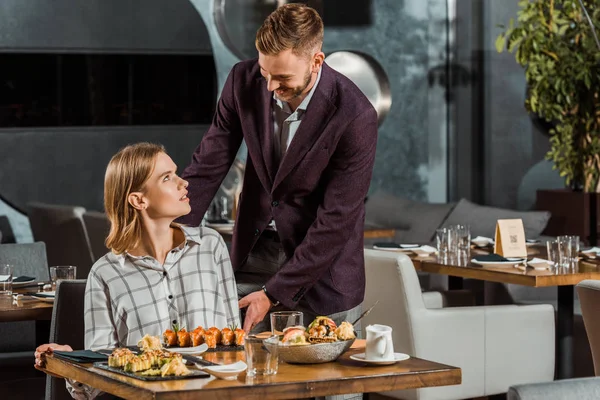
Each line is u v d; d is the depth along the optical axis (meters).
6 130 7.90
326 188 3.25
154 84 8.38
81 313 3.40
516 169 8.49
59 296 3.40
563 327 4.91
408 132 9.17
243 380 2.34
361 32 8.95
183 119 8.49
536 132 8.28
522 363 4.76
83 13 8.12
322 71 3.23
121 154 2.96
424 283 6.96
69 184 8.12
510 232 5.21
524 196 8.41
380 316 4.68
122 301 2.92
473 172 8.97
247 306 3.27
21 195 7.95
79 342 3.39
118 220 2.94
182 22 8.43
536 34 7.34
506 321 4.72
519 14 7.45
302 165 3.20
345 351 2.61
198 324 2.99
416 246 5.75
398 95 9.11
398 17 9.08
